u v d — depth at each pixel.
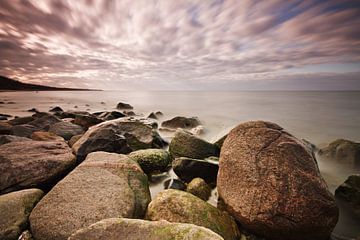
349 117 25.75
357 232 5.45
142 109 37.88
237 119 25.84
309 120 24.20
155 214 4.71
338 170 9.45
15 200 4.81
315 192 4.62
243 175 5.27
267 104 43.22
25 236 4.19
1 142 9.09
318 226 4.43
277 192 4.70
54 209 4.58
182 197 4.99
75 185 5.31
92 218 4.40
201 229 3.38
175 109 37.34
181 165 7.79
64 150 8.23
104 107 42.94
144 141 11.76
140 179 6.17
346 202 6.24
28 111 32.56
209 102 50.81
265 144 5.55
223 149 6.27
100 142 9.23
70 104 49.19
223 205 5.50
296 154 5.23
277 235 4.59
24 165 6.31
